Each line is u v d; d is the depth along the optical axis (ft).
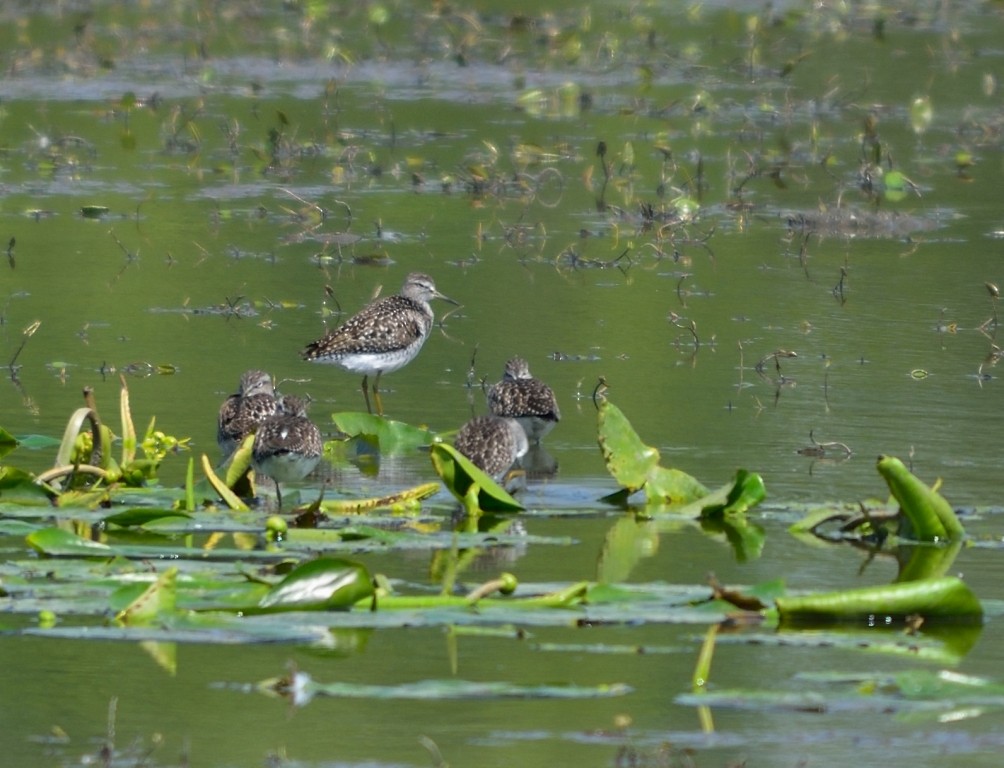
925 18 144.36
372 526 42.09
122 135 100.07
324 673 32.50
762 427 52.16
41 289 68.74
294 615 34.09
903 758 29.19
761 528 42.91
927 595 35.35
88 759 28.81
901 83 118.52
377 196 88.69
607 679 32.22
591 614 34.63
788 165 94.63
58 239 77.30
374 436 51.11
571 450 50.34
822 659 33.60
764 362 59.67
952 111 110.11
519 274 73.82
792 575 38.68
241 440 47.37
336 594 34.68
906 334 64.08
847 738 30.04
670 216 84.58
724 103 112.47
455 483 43.34
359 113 107.86
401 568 38.78
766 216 85.30
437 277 72.90
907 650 33.60
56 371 57.57
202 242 77.92
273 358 60.29
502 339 63.57
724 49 129.90
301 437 44.21
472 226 82.94
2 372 57.31
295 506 43.62
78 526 41.22
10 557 38.40
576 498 45.21
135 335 62.64
